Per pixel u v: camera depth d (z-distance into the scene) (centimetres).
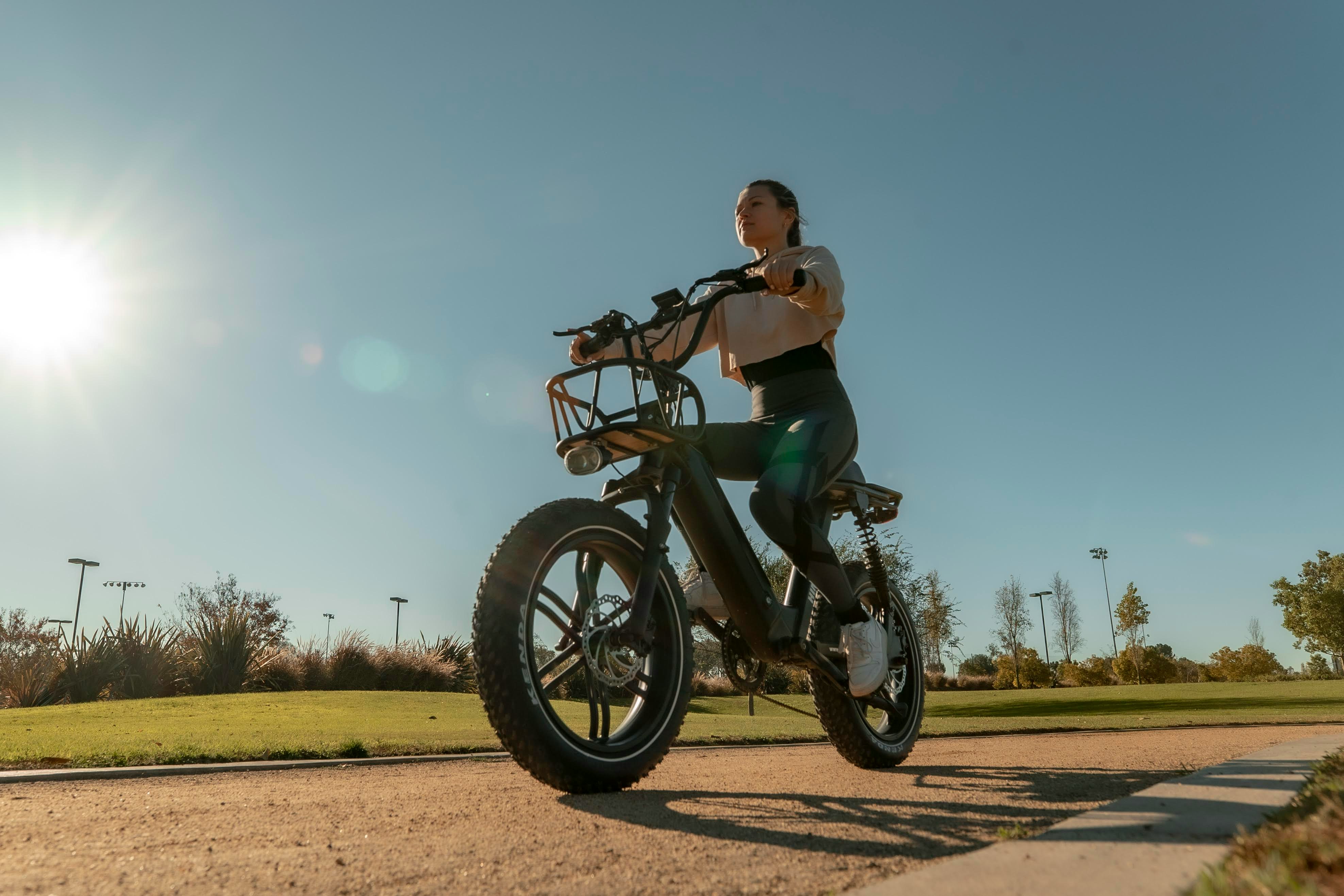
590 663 214
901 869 121
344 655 1673
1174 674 5403
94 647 1384
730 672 273
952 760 320
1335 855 90
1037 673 5453
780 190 298
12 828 167
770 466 252
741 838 148
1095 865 105
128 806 199
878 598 316
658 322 242
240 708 761
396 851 140
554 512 217
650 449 230
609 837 151
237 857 137
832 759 343
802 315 266
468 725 605
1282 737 418
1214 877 88
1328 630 5891
